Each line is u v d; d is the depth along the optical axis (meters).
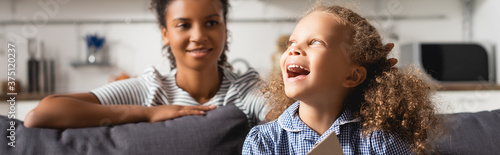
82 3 2.91
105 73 2.94
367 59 0.69
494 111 0.90
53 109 0.83
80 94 0.93
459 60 2.60
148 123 0.84
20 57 2.83
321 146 0.57
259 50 3.03
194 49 0.92
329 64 0.64
